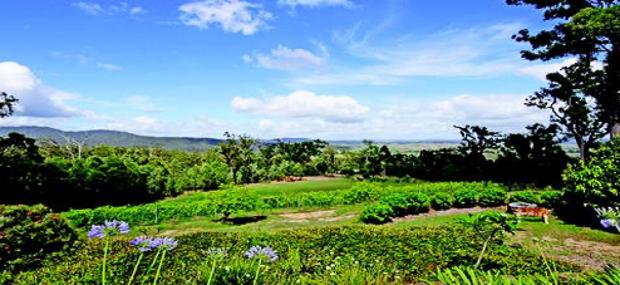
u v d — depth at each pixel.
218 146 42.78
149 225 19.91
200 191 38.44
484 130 36.12
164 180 36.75
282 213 22.19
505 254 9.39
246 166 43.78
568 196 16.33
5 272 8.36
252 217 21.22
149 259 8.96
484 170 35.56
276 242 11.12
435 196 20.53
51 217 10.90
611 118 24.30
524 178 33.56
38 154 29.58
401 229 13.55
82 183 30.84
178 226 19.41
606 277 3.05
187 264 8.52
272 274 6.49
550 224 14.96
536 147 33.94
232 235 12.67
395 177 40.66
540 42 24.44
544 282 3.19
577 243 12.12
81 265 8.54
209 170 39.91
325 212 21.94
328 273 7.79
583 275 3.39
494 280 3.09
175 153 58.53
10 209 10.22
